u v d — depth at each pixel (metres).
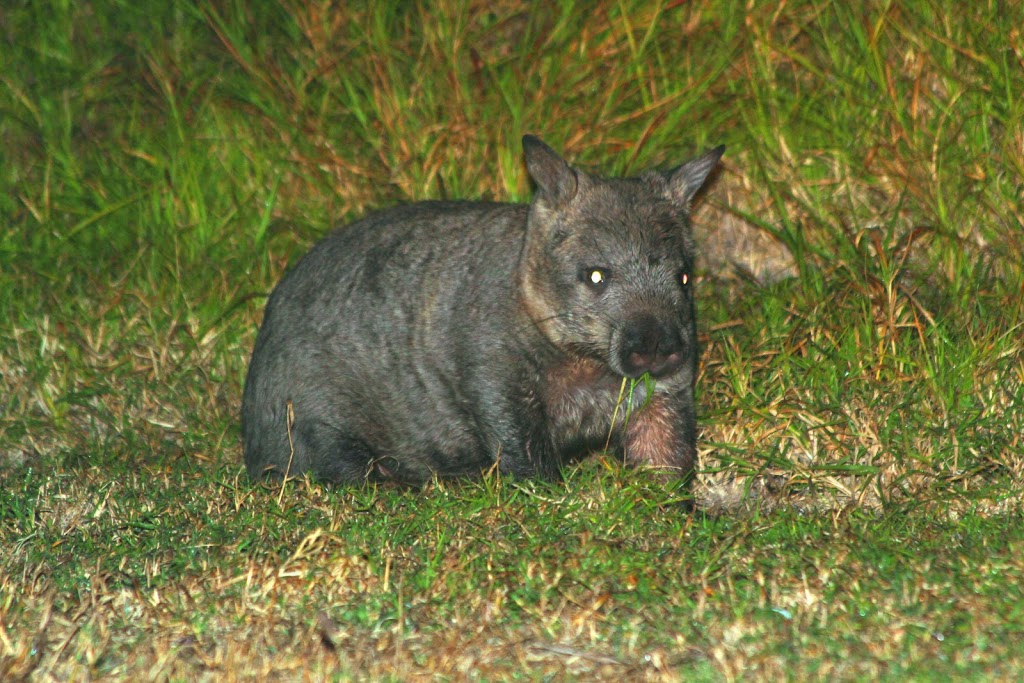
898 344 11.50
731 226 13.47
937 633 7.20
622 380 9.88
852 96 13.49
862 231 12.26
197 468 10.71
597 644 7.23
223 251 13.68
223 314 12.70
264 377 10.82
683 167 10.17
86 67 15.64
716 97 13.91
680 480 9.61
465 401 9.96
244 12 15.43
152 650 7.22
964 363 10.77
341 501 9.24
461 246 10.17
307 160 14.18
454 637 7.28
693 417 10.30
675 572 7.82
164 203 14.17
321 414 10.50
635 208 9.70
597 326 9.53
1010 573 7.80
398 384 10.23
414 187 13.68
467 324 9.87
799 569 7.81
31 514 9.07
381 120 14.20
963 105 12.92
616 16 14.36
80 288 13.26
